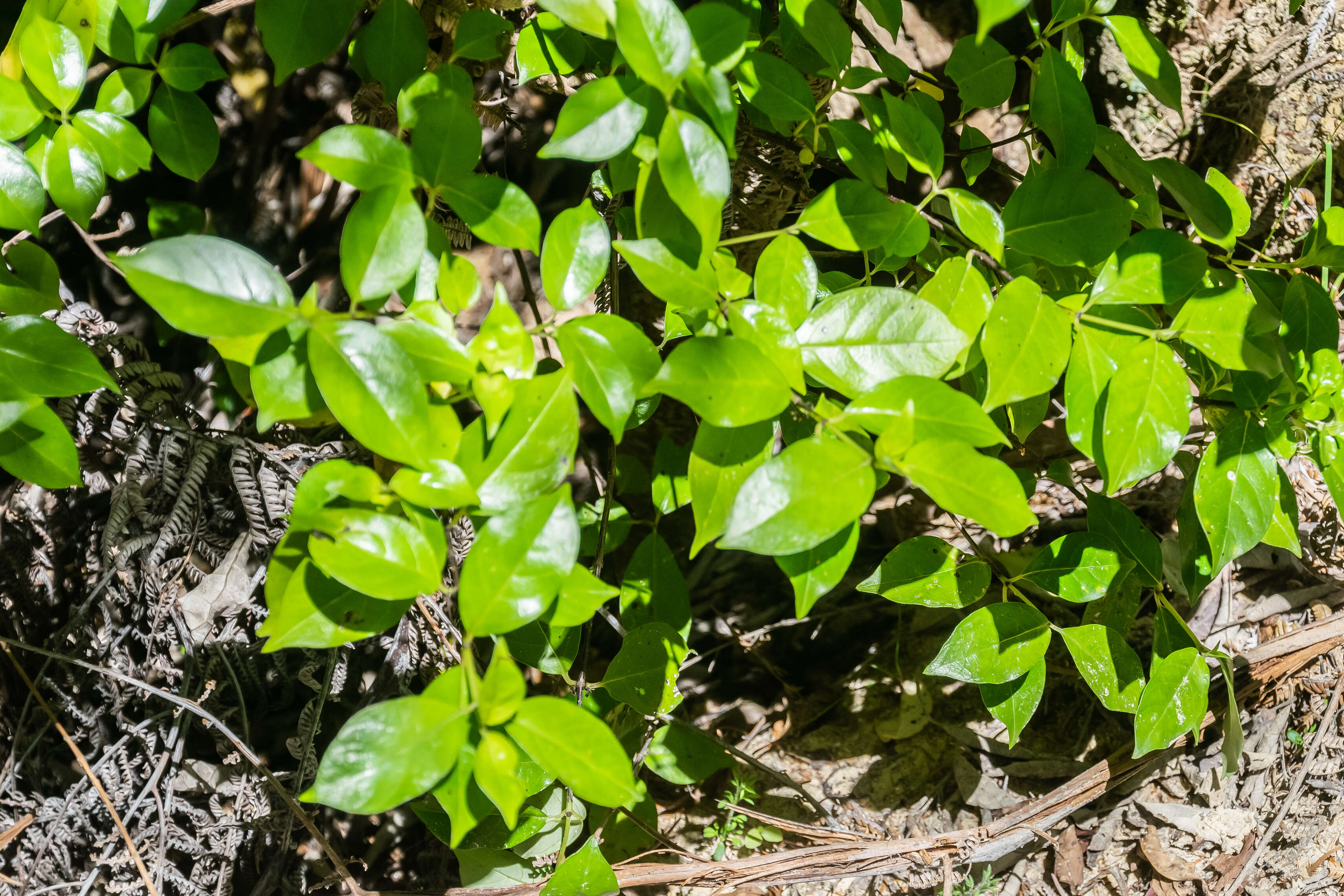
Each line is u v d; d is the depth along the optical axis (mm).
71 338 1358
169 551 1585
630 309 1909
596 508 1574
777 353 1318
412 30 1436
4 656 1610
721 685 2152
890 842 1630
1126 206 1380
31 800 1616
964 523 2062
